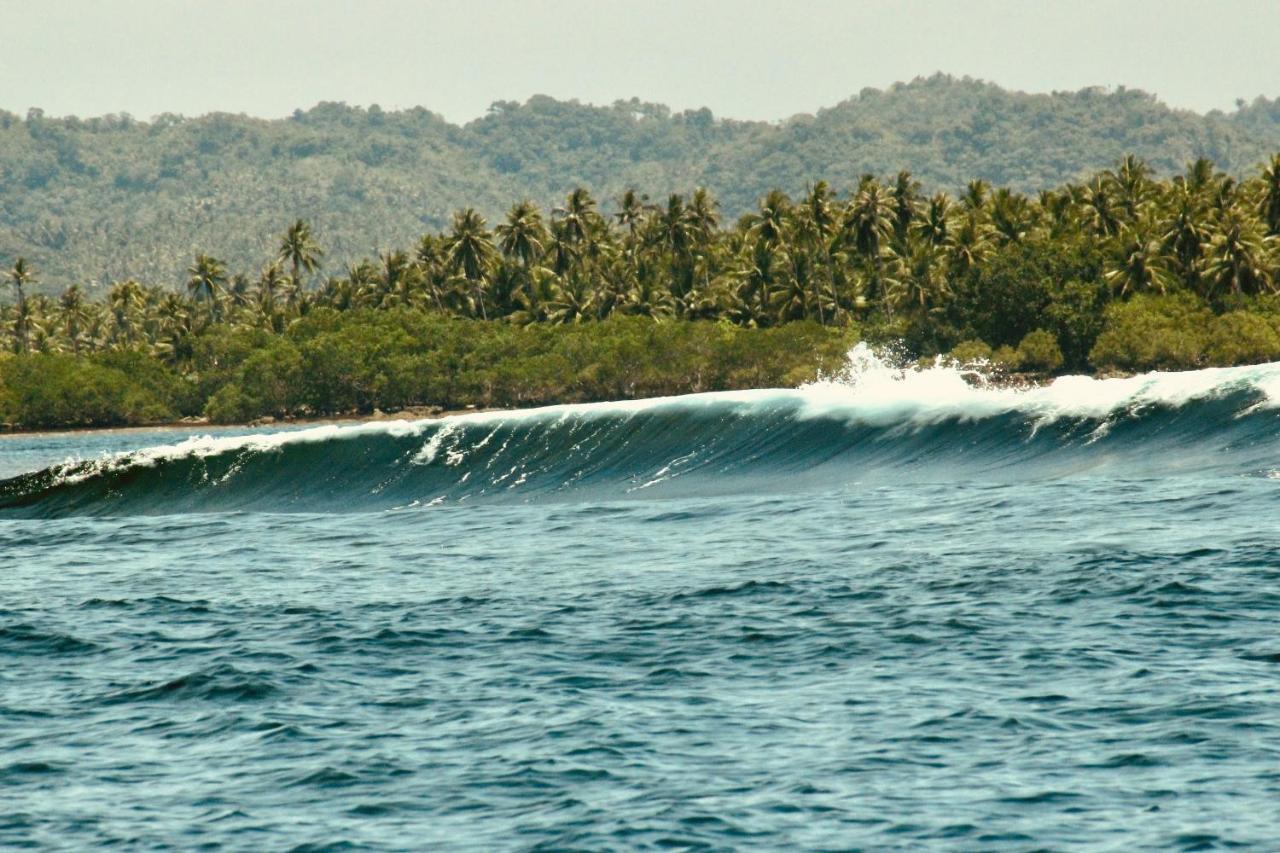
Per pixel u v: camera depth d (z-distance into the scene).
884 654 64.75
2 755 55.44
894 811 46.16
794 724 55.12
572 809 47.19
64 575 98.31
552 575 87.25
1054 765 49.34
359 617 78.00
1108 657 61.88
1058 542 87.12
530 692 61.31
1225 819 44.22
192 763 53.62
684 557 90.69
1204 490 100.00
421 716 58.47
